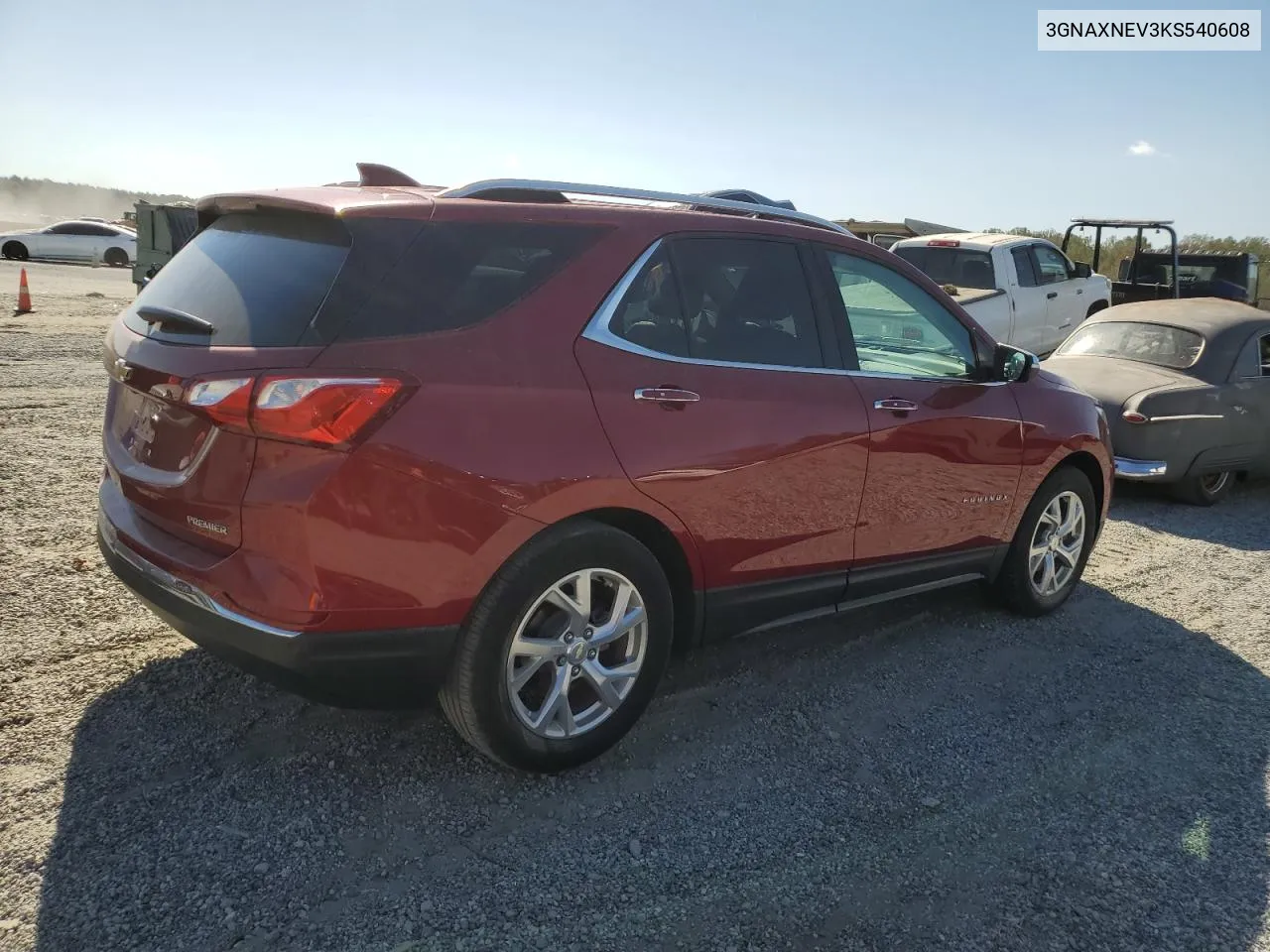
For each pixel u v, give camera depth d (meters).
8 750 3.06
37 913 2.40
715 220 3.55
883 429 3.89
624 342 3.17
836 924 2.61
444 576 2.77
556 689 3.10
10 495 5.52
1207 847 3.06
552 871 2.74
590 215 3.22
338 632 2.67
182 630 2.88
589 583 3.09
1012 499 4.62
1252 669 4.49
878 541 4.04
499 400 2.83
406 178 3.54
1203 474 7.45
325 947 2.38
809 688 4.01
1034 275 12.09
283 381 2.55
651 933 2.53
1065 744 3.68
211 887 2.55
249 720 3.36
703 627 3.55
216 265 3.03
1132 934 2.64
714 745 3.50
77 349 11.45
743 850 2.90
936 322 4.35
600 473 3.01
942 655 4.44
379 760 3.20
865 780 3.34
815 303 3.82
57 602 4.14
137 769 3.03
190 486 2.74
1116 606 5.26
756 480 3.46
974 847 3.00
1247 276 14.88
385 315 2.73
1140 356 7.90
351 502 2.61
